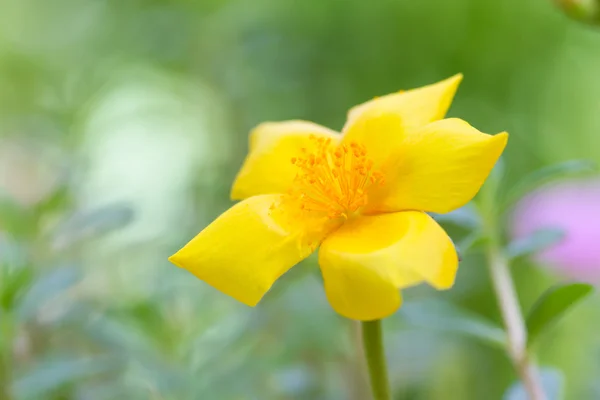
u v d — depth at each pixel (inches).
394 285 6.2
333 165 6.9
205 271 6.5
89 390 8.4
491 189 7.6
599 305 11.8
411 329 9.8
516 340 7.4
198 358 8.6
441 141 6.6
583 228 9.5
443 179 6.5
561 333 11.6
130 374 8.5
